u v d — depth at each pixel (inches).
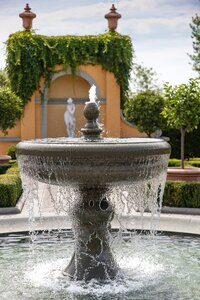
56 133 1010.7
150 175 242.8
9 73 969.5
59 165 231.3
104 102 998.4
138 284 260.5
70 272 271.1
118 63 987.9
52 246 342.0
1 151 963.3
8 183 449.1
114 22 999.6
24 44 961.5
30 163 241.1
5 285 262.2
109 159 226.7
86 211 262.7
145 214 407.5
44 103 981.8
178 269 287.7
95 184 240.4
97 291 250.2
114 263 271.6
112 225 382.6
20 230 374.9
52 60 974.4
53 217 395.5
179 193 442.6
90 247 267.3
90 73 993.5
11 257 315.0
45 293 249.9
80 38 984.3
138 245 339.3
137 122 908.6
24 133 975.6
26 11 978.1
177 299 241.3
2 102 783.1
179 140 979.3
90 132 266.8
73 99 1013.2
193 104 536.1
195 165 751.7
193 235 362.6
